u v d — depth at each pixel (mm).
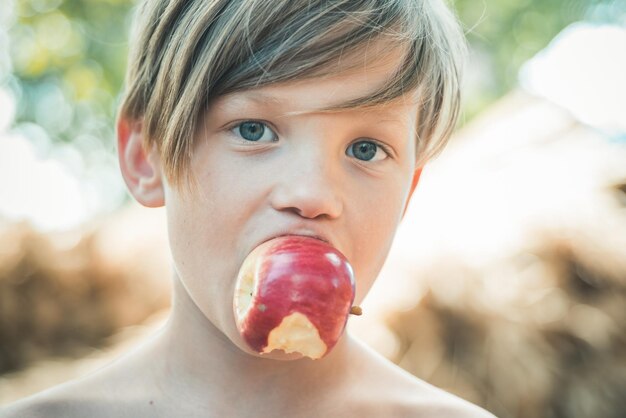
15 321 4160
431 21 1573
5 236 4375
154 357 1581
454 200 3633
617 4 7969
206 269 1361
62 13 7715
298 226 1295
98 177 8273
